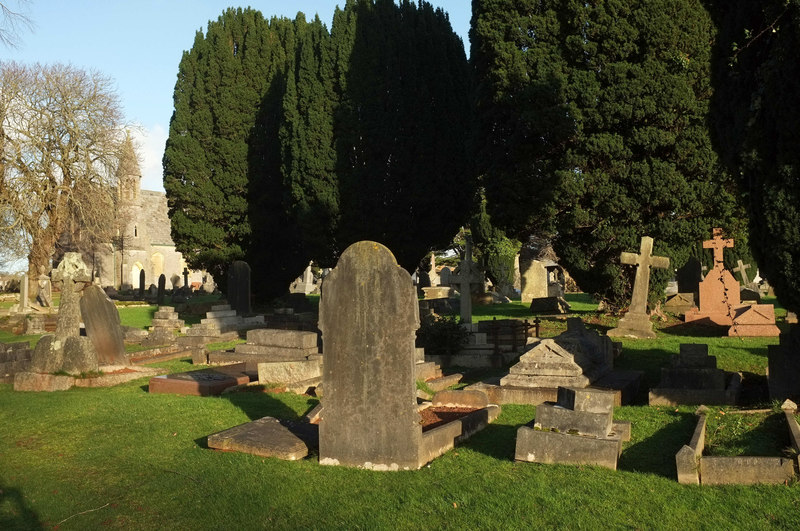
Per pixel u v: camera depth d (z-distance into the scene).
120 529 5.62
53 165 37.62
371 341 6.88
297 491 6.25
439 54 26.97
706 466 6.11
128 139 40.72
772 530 5.10
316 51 27.39
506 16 19.02
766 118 8.41
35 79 36.75
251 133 30.80
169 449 7.76
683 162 17.67
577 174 18.42
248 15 31.38
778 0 7.98
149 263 75.56
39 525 5.77
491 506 5.71
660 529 5.19
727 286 18.55
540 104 18.17
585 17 17.94
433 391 10.95
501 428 8.58
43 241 38.06
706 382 9.57
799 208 8.12
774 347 9.02
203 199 30.30
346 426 6.93
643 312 16.58
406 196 25.94
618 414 8.97
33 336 23.41
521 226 19.58
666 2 17.05
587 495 5.87
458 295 34.03
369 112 25.59
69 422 9.31
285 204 28.34
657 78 17.27
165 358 16.45
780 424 7.36
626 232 18.22
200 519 5.73
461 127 27.81
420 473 6.63
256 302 31.94
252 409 9.83
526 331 15.78
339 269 7.05
